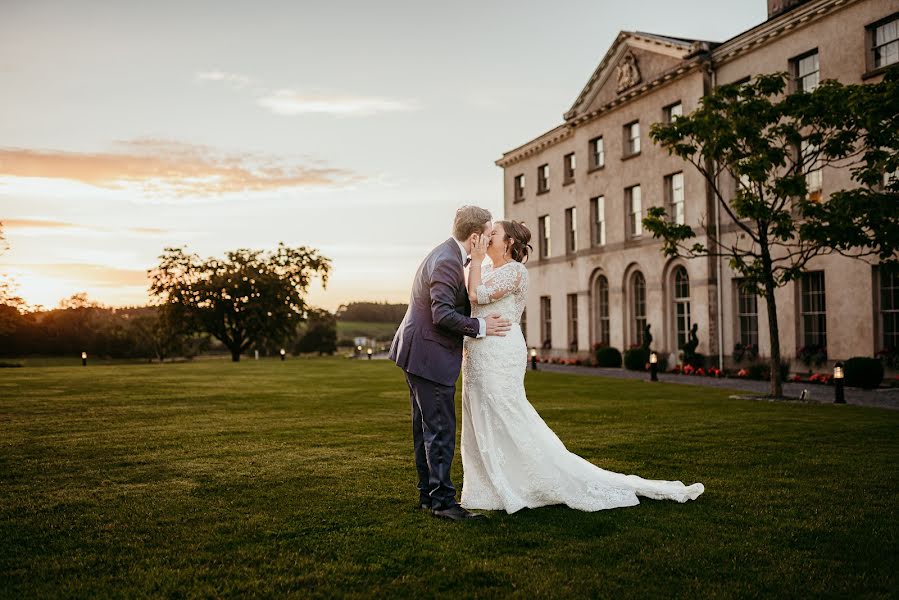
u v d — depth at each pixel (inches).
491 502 173.8
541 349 1244.5
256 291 1718.8
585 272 1095.0
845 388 590.2
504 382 173.3
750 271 481.1
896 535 148.3
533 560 132.6
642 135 954.7
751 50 776.9
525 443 173.0
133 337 2436.0
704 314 834.8
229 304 1708.9
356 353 2103.8
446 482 164.1
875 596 116.0
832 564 130.8
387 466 221.8
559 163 1193.4
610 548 139.9
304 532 150.3
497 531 151.9
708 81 835.4
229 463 226.8
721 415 363.9
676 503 176.7
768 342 751.7
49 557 134.4
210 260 1739.7
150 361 2330.2
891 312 630.5
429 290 166.4
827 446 262.2
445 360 165.8
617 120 1008.9
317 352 2674.7
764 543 143.3
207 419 342.0
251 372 789.9
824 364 680.4
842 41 671.1
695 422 334.0
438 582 121.3
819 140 454.3
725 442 271.6
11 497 181.5
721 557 134.5
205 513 165.3
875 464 226.7
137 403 420.5
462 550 138.6
